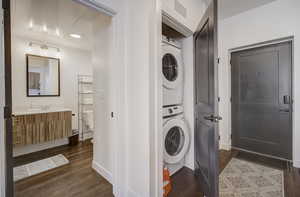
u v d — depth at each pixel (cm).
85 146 324
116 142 158
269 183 176
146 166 136
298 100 209
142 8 136
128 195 157
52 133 287
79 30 260
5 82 97
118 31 151
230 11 252
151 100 124
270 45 246
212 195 136
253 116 266
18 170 217
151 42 123
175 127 188
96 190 172
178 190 167
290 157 233
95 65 212
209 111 142
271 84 246
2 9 94
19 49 283
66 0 172
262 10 236
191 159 210
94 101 218
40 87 310
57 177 199
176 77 194
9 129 100
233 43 268
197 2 199
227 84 279
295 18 210
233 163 228
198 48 179
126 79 155
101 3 134
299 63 208
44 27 247
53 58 327
